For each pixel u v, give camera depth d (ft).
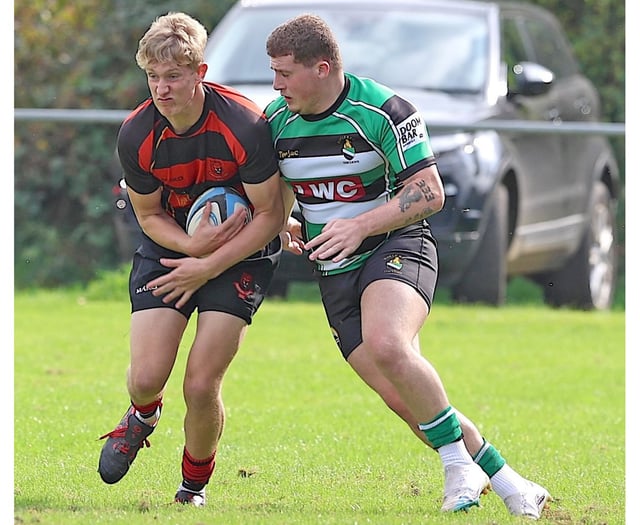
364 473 61.98
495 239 119.34
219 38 124.47
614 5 179.11
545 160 128.57
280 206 54.44
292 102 52.34
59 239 156.15
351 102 52.75
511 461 66.33
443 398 50.52
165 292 53.26
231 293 53.31
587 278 139.95
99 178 156.25
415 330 51.01
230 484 59.16
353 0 129.08
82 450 66.69
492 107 117.80
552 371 97.50
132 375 52.44
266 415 77.61
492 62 122.42
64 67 160.76
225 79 118.93
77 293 139.74
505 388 89.97
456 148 113.50
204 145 53.11
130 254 125.08
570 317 125.29
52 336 106.42
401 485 58.95
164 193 55.31
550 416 80.23
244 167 53.16
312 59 51.62
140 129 53.06
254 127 52.95
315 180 53.67
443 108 115.34
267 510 51.57
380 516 49.70
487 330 114.62
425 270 52.85
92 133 156.56
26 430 71.05
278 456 66.08
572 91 141.59
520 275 141.18
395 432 73.36
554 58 142.31
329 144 53.01
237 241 53.06
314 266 55.62
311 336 109.19
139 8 162.20
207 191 54.29
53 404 79.10
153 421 54.54
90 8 162.81
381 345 49.80
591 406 84.33
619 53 177.27
